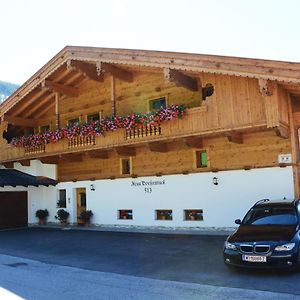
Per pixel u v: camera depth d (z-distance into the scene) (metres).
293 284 7.55
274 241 8.33
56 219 22.27
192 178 16.58
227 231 15.36
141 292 7.52
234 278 8.34
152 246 13.23
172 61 14.23
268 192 14.57
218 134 14.45
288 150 14.16
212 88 15.42
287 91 13.73
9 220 21.97
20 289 8.02
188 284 8.05
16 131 24.38
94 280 8.73
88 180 20.62
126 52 15.62
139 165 18.47
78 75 20.08
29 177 23.05
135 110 18.55
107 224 19.52
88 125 17.98
